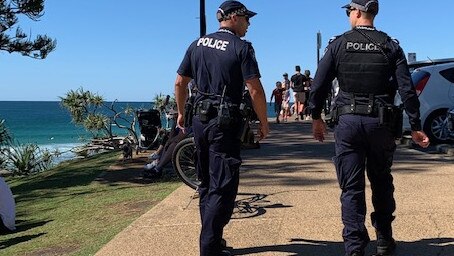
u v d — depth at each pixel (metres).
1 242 5.80
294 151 10.50
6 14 12.42
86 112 17.41
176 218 5.51
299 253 4.35
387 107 3.75
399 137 3.88
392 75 3.82
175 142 7.96
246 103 4.00
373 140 3.80
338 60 3.85
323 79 3.90
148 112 11.52
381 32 3.86
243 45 3.92
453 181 6.84
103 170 10.14
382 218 4.14
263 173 7.89
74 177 9.98
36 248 5.30
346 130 3.81
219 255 4.00
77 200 7.61
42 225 6.39
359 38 3.81
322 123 4.09
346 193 3.90
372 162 3.97
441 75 11.41
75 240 5.39
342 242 4.56
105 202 7.11
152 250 4.57
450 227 4.83
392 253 4.21
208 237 3.94
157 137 11.33
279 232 4.89
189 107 4.09
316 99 3.97
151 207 6.41
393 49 3.78
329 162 8.86
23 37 12.78
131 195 7.34
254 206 5.83
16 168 15.40
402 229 4.82
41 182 10.04
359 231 3.83
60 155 18.75
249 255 4.35
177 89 4.25
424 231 4.75
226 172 3.90
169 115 8.01
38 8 12.65
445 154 9.59
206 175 4.16
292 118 22.38
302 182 7.10
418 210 5.42
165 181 8.21
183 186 7.11
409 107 3.77
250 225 5.13
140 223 5.39
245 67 3.88
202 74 4.00
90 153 17.42
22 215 7.16
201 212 4.20
